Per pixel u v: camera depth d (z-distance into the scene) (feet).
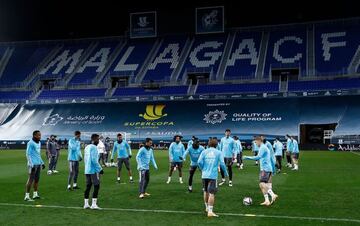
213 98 193.98
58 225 36.01
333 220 37.78
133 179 71.26
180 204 46.34
